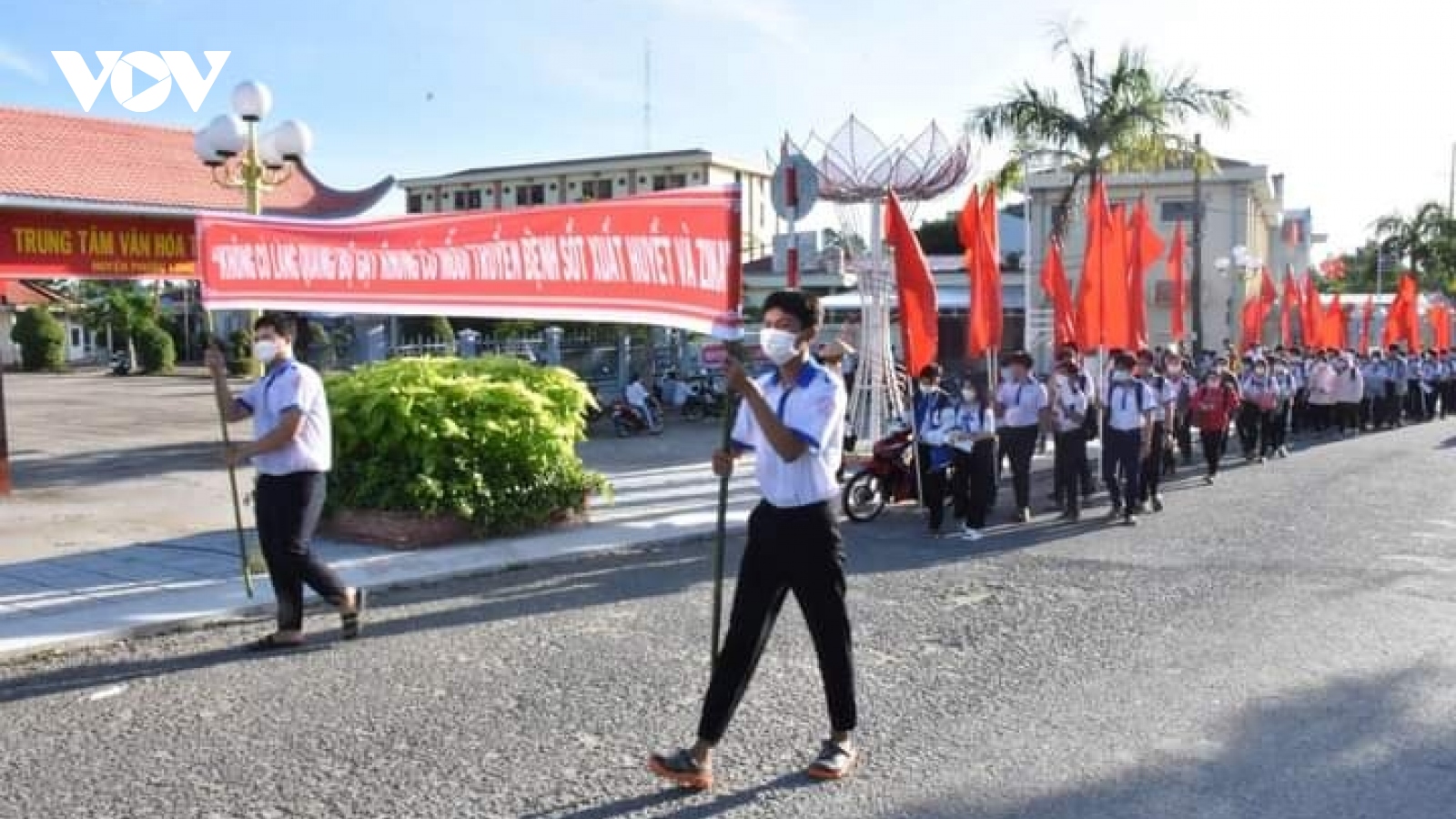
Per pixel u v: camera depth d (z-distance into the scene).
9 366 51.78
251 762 5.03
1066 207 22.56
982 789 4.75
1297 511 12.85
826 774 4.82
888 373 17.11
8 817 4.45
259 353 6.73
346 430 10.01
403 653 6.77
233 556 9.48
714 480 14.79
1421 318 44.78
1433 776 4.90
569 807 4.54
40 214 12.88
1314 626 7.45
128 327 45.38
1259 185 40.31
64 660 6.69
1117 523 12.04
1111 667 6.52
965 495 11.59
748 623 4.73
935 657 6.73
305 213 15.48
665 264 5.66
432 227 6.84
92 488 13.83
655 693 6.02
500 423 10.31
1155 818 4.46
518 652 6.80
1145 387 12.13
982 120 22.14
